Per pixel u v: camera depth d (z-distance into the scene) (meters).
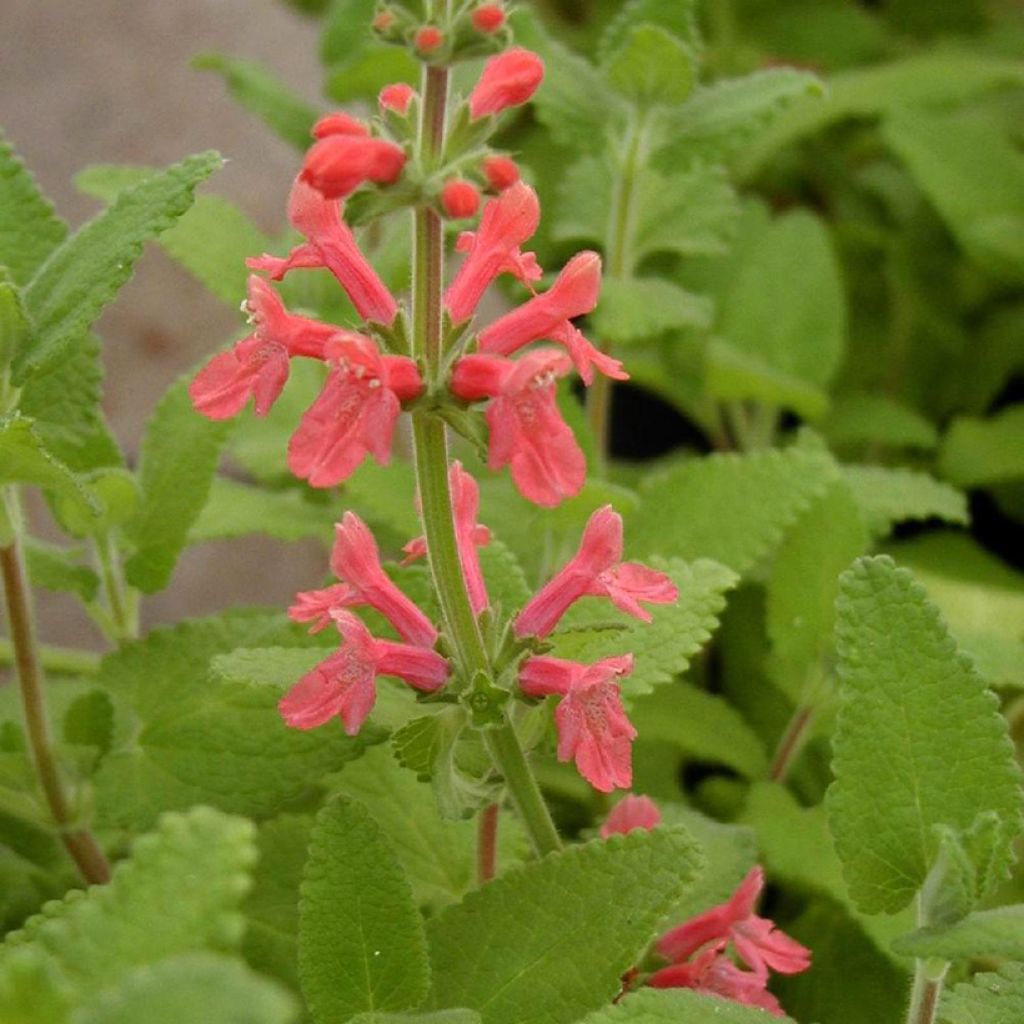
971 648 0.59
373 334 0.48
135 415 0.89
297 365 0.65
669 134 0.61
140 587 0.56
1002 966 0.51
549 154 0.87
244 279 0.60
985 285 0.82
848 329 0.82
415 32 0.46
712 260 0.76
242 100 0.67
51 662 0.62
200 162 0.50
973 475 0.71
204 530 0.61
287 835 0.54
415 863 0.54
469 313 0.48
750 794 0.58
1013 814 0.48
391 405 0.46
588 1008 0.48
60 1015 0.41
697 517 0.58
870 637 0.48
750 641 0.65
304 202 0.48
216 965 0.40
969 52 0.91
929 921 0.47
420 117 0.47
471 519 0.50
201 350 0.92
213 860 0.43
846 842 0.48
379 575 0.49
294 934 0.53
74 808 0.55
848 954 0.57
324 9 0.98
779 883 0.59
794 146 0.89
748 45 0.96
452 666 0.49
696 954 0.51
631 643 0.52
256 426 0.64
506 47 0.46
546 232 0.82
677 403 0.79
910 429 0.73
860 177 0.89
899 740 0.48
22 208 0.53
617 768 0.48
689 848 0.49
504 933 0.49
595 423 0.64
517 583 0.54
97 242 0.50
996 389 0.79
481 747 0.51
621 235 0.63
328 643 0.54
